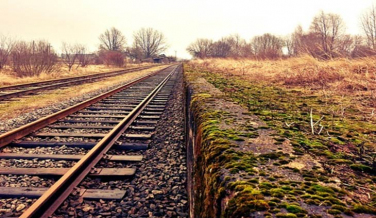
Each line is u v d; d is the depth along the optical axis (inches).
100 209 115.0
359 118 117.7
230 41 2955.2
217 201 47.6
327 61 361.1
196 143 96.0
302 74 303.4
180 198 126.8
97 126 249.3
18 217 103.0
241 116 110.8
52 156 169.6
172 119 294.4
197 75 385.1
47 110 331.0
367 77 248.7
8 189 125.5
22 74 842.2
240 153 62.1
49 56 932.0
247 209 37.6
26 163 160.7
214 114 113.0
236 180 47.5
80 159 162.1
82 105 334.0
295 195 41.4
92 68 1536.7
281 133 83.5
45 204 108.9
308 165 56.1
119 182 141.3
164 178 147.1
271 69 452.8
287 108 139.9
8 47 943.0
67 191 124.3
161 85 649.6
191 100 167.3
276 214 35.8
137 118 295.4
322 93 208.1
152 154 184.7
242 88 233.6
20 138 207.3
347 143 76.3
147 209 116.8
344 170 53.9
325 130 93.3
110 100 406.9
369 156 64.1
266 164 55.9
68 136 216.5
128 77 946.7
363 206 37.9
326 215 35.6
